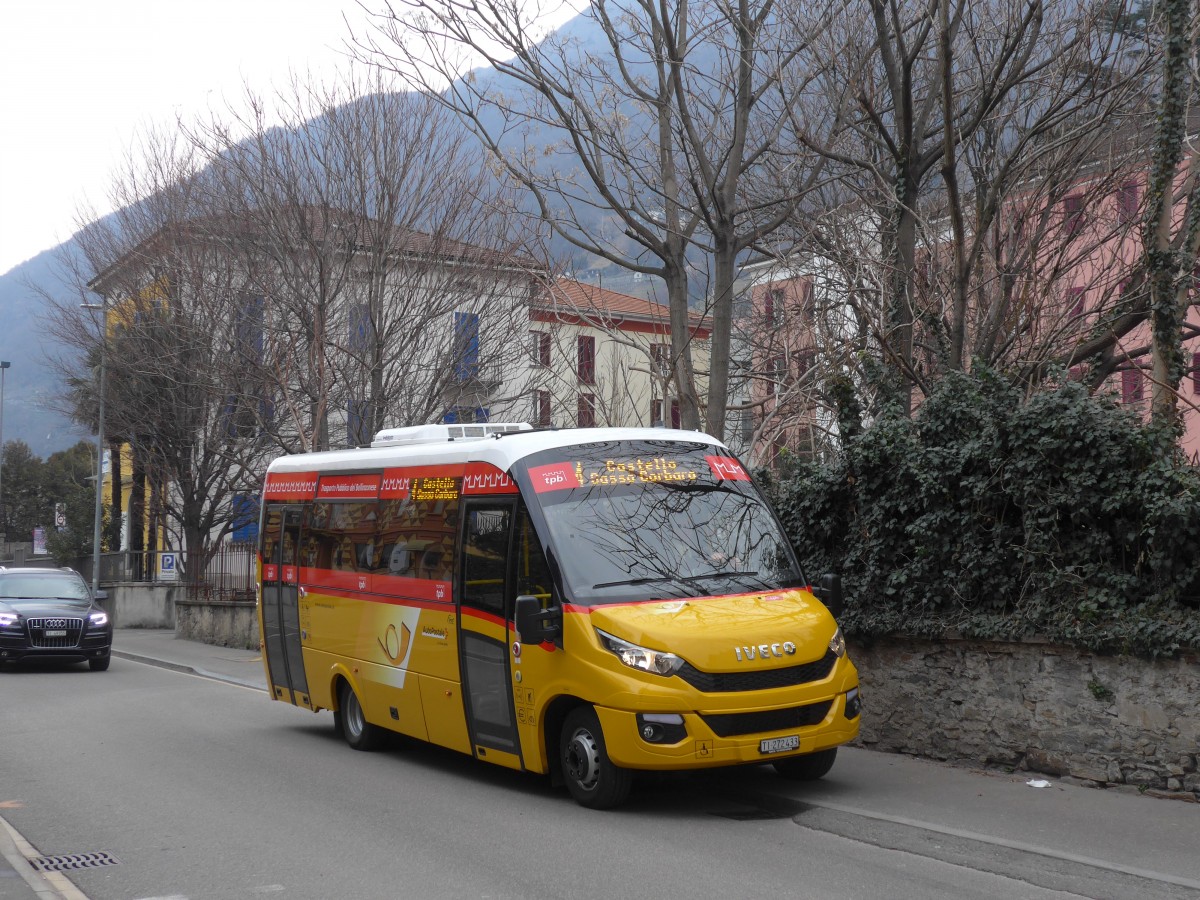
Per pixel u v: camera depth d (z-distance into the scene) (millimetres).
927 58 14852
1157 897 6453
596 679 8523
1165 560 8812
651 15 14547
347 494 12578
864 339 14555
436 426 11812
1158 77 13320
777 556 9711
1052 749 9453
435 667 10594
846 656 9062
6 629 21516
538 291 21000
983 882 6773
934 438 10898
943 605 10469
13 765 11539
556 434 10031
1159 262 10141
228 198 25938
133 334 30719
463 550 10273
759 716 8383
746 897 6523
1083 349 13195
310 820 8852
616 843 7832
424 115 25172
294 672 13664
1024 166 13625
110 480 54344
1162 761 8727
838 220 15641
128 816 9125
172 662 23703
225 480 33656
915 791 9195
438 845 7918
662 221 15719
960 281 12891
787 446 15492
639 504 9594
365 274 25172
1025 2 14211
